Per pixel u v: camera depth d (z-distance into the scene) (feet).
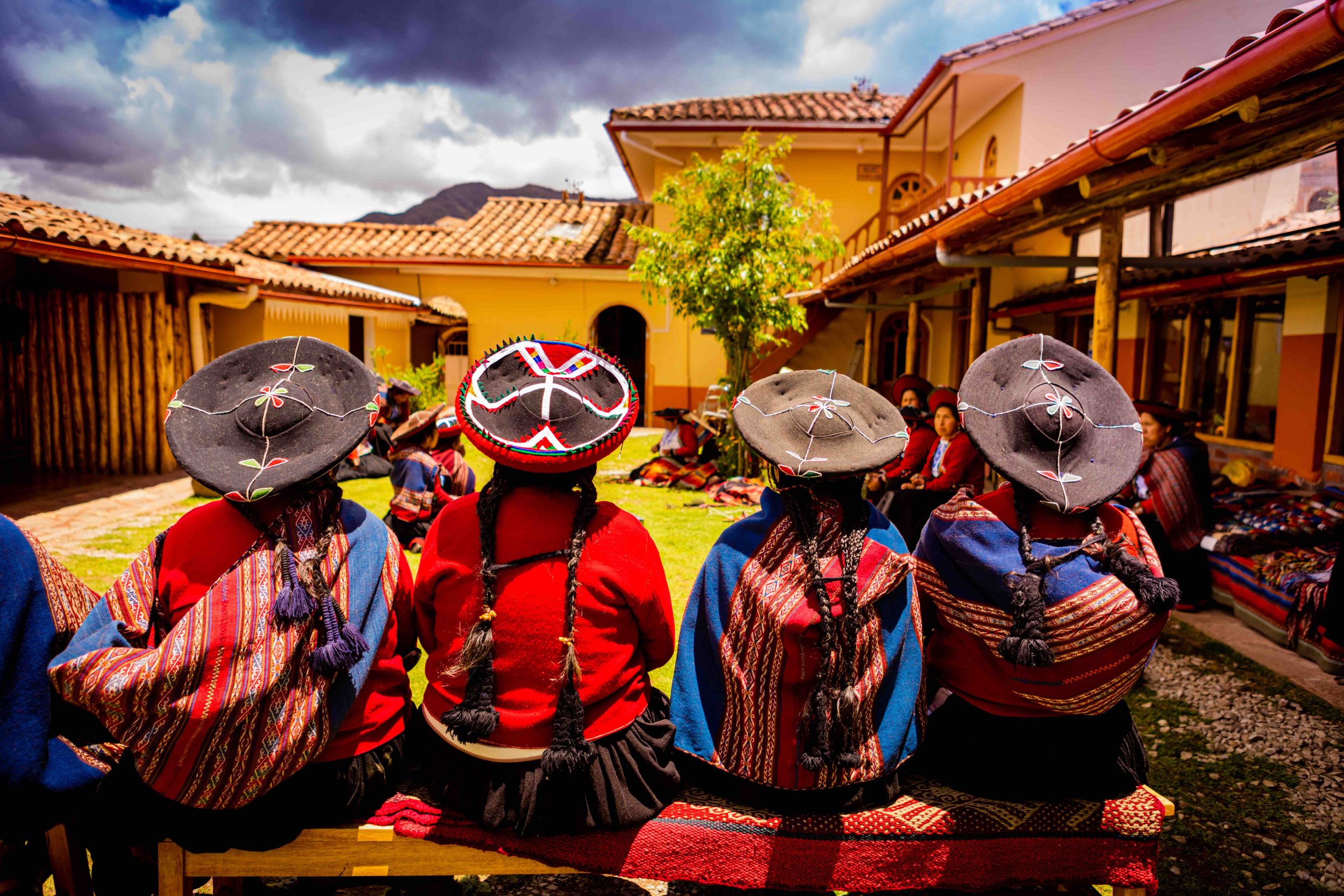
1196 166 13.24
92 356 31.24
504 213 58.65
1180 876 8.13
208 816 5.76
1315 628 13.15
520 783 6.07
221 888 7.16
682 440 30.71
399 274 52.85
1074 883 7.31
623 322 66.64
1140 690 12.46
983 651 6.62
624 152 53.88
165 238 33.53
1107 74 36.11
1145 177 12.89
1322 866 8.27
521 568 5.96
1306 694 12.06
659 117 49.39
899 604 6.43
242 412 5.98
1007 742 6.65
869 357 43.88
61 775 5.97
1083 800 6.70
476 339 53.83
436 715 6.40
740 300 31.17
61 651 6.05
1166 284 22.50
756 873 6.42
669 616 6.75
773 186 31.32
